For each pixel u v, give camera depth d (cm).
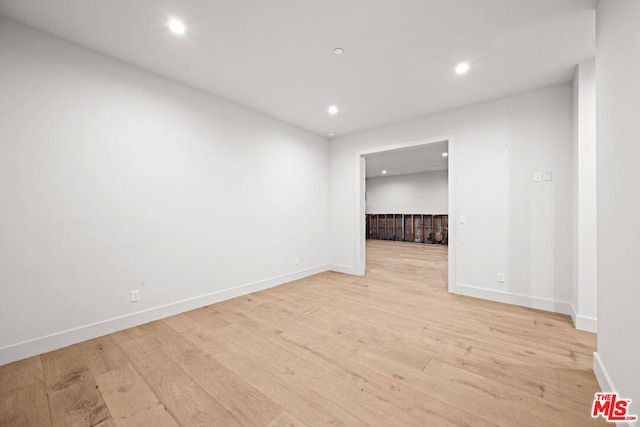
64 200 214
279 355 202
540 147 295
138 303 257
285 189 413
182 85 290
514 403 150
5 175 190
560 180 283
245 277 354
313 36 211
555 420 137
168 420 139
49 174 208
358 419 139
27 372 180
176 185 285
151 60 246
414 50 228
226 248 332
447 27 199
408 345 217
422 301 325
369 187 1115
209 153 315
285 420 139
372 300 329
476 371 181
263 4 176
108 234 238
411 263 569
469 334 236
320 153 480
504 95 312
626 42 129
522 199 305
